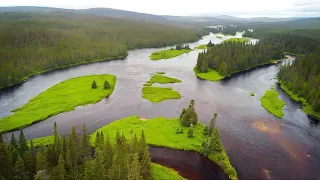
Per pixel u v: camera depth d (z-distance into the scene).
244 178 74.94
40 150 66.50
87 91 144.12
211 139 84.81
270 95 143.25
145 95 139.88
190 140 91.62
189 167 78.69
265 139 96.38
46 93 140.38
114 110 120.56
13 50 199.62
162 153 84.94
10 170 59.94
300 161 83.75
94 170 60.88
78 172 67.38
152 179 69.62
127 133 95.19
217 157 81.75
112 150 71.31
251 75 188.75
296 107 129.00
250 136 98.06
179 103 129.88
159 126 101.44
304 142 95.50
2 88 152.25
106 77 173.25
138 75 183.50
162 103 129.62
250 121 111.12
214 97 139.88
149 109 121.94
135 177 57.69
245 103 132.38
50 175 57.56
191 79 175.50
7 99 134.00
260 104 131.50
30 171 64.31
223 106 127.12
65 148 72.44
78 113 116.69
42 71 191.50
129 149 72.75
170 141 91.06
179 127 100.81
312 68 161.75
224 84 165.12
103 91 144.62
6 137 93.94
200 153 85.19
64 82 161.50
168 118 111.19
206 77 179.12
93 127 103.31
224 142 93.00
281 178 75.56
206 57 199.50
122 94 142.25
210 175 75.56
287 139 97.12
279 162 82.81
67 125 104.81
